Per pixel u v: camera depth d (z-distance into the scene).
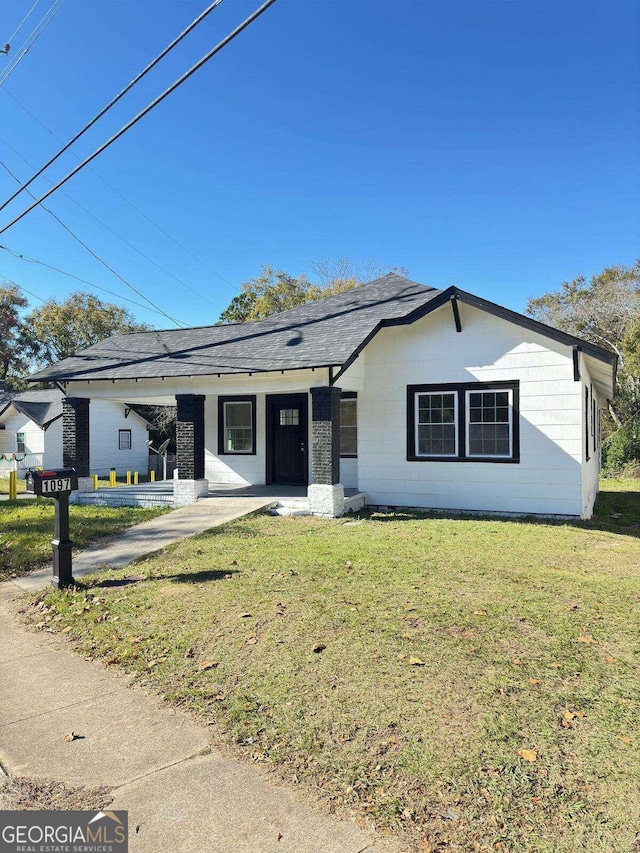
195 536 9.14
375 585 5.99
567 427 10.71
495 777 2.87
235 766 3.11
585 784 2.81
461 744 3.15
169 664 4.39
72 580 6.77
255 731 3.40
